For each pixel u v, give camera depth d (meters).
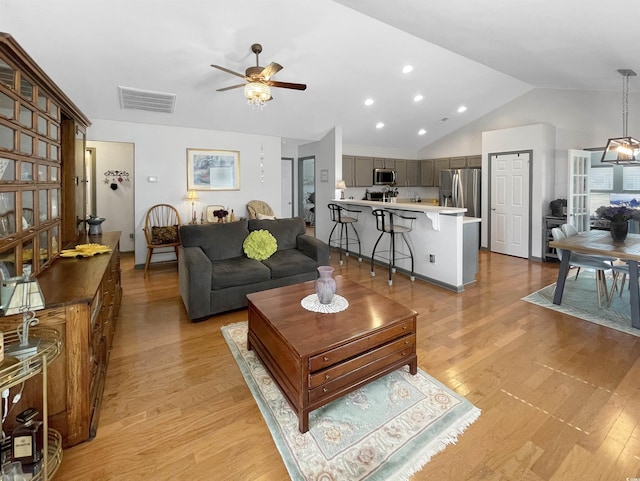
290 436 1.75
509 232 6.05
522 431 1.76
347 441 1.72
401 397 2.05
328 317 2.15
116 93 4.23
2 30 2.91
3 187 1.63
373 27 3.74
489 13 2.79
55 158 2.54
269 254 3.93
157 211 5.32
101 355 2.14
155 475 1.52
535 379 2.23
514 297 3.84
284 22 3.44
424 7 2.95
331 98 5.25
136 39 3.36
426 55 4.47
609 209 4.73
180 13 3.13
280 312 2.23
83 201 3.60
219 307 3.29
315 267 3.89
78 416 1.67
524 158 5.77
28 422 1.41
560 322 3.13
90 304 1.67
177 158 5.41
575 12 2.49
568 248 3.26
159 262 5.48
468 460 1.58
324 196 6.83
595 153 5.43
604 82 4.61
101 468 1.55
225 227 3.98
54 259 2.46
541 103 5.97
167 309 3.53
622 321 3.12
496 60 4.38
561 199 5.60
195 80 4.18
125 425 1.83
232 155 5.87
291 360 1.84
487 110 6.82
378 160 7.98
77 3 2.83
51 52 3.30
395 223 4.96
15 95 1.80
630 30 2.65
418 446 1.67
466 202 6.73
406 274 4.84
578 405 1.96
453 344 2.72
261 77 3.20
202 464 1.58
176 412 1.94
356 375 1.94
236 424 1.84
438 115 6.71
